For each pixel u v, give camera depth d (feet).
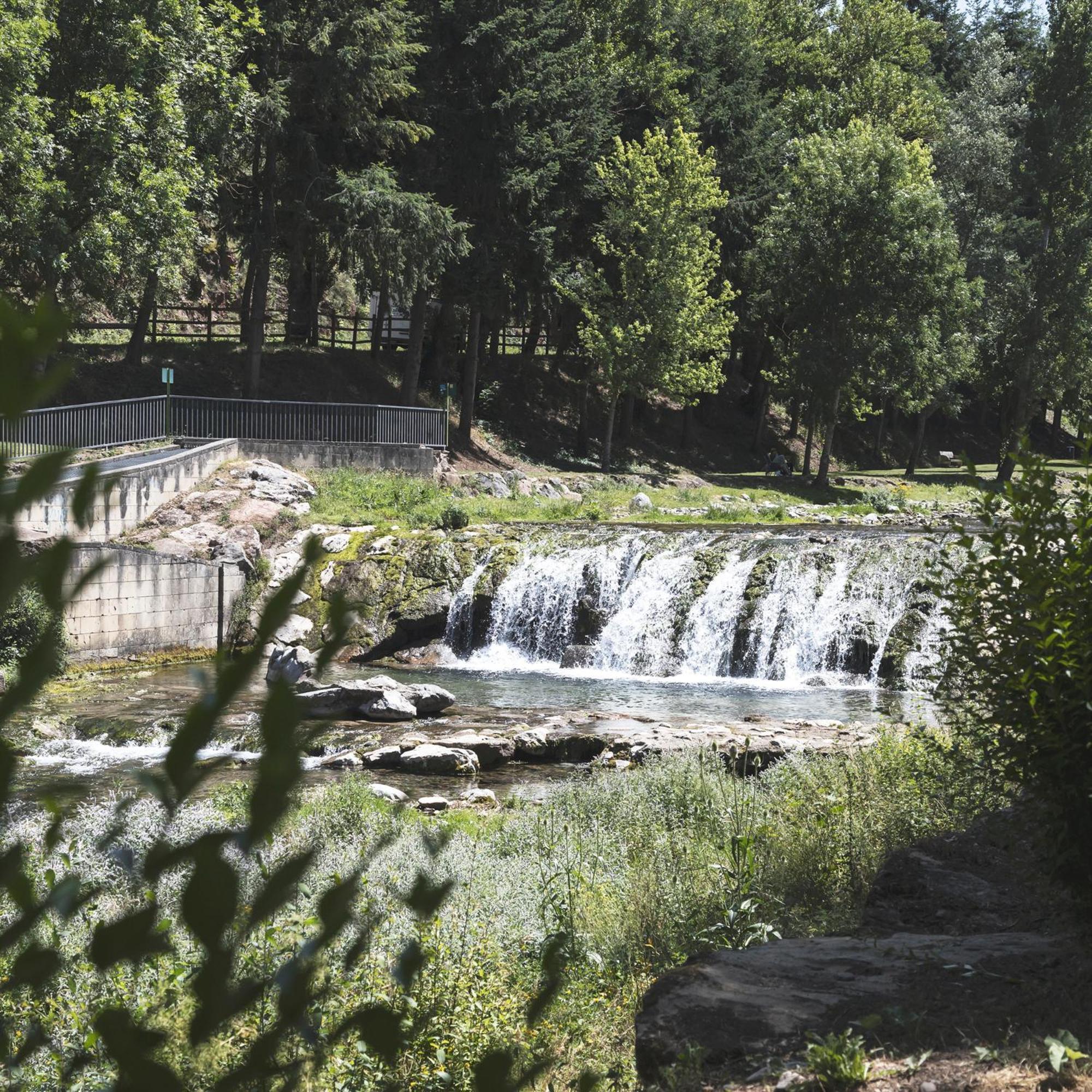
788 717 78.07
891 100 219.00
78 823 28.91
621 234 179.32
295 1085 3.41
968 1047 14.82
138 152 108.78
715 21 217.15
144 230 108.47
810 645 99.19
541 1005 4.03
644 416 217.97
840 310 181.78
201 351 162.40
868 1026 15.51
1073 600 18.63
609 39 198.70
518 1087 3.74
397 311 197.88
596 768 60.39
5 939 3.10
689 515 147.54
